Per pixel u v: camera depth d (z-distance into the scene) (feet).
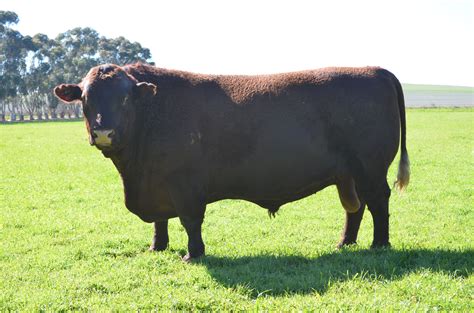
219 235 30.01
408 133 110.52
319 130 24.70
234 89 24.99
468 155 69.36
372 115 24.95
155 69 25.26
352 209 26.16
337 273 21.26
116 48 333.62
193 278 21.20
